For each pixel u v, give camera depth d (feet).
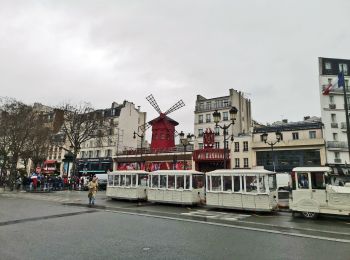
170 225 39.27
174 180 65.57
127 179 74.69
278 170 131.34
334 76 147.13
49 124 178.40
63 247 26.73
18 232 33.60
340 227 39.09
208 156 139.74
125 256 23.91
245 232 34.94
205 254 24.85
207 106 173.88
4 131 118.83
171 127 171.73
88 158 189.88
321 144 125.29
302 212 47.55
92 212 52.39
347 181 47.37
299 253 25.52
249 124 181.06
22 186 116.16
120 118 192.75
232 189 56.24
